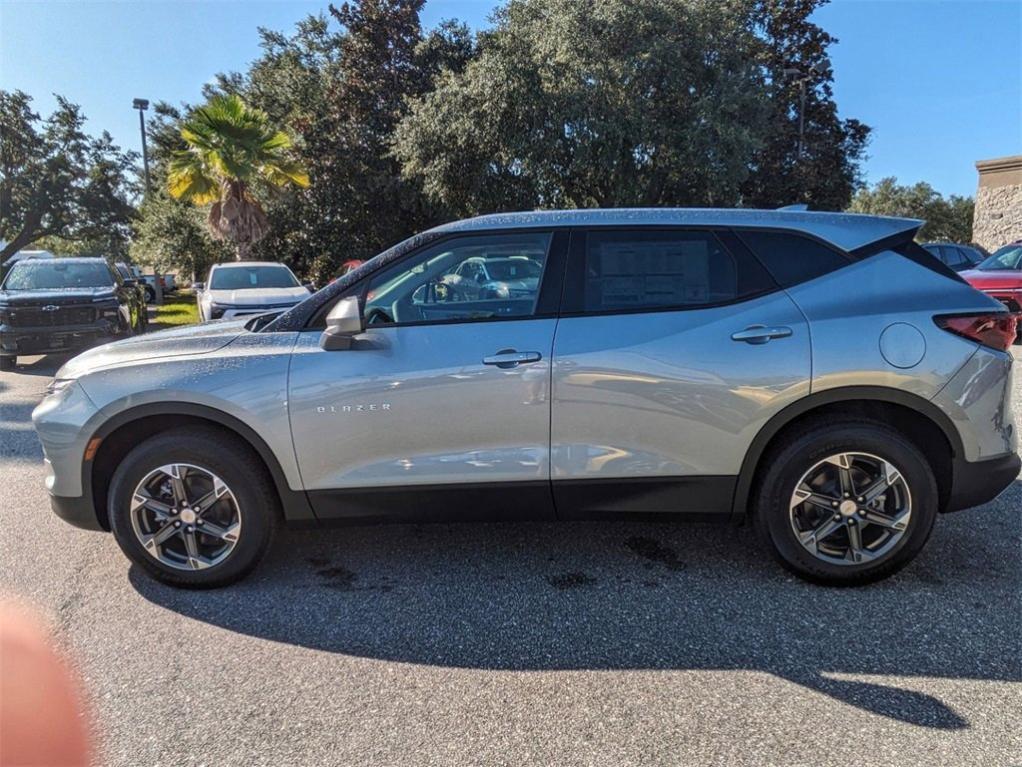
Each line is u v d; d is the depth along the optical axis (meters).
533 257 3.39
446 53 25.17
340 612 3.20
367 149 25.34
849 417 3.22
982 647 2.81
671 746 2.28
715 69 18.53
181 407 3.28
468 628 3.05
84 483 3.40
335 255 26.38
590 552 3.78
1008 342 3.27
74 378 3.42
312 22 29.50
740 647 2.86
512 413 3.24
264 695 2.59
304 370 3.26
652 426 3.22
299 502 3.36
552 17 18.22
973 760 2.18
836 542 3.29
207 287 12.73
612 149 18.14
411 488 3.31
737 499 3.30
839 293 3.24
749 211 3.43
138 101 26.92
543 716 2.45
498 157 19.48
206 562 3.38
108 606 3.27
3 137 31.70
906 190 57.88
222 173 18.94
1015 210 23.33
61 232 34.38
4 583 3.50
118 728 2.40
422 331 3.30
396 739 2.34
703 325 3.22
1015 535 3.87
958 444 3.19
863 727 2.35
